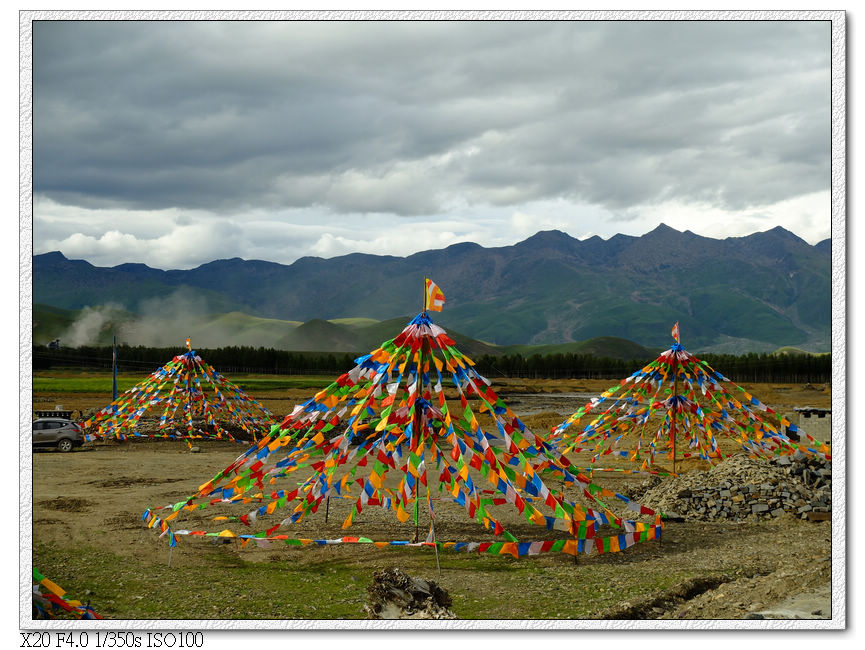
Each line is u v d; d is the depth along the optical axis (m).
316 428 14.16
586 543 13.47
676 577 12.30
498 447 14.09
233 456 29.42
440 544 13.10
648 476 24.17
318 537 15.33
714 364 125.19
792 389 86.56
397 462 13.99
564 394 97.44
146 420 38.25
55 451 29.97
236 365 135.25
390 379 14.27
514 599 10.98
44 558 13.36
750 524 16.77
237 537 13.65
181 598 10.96
